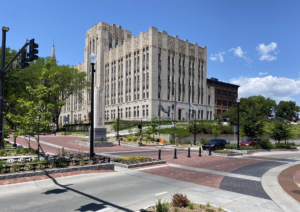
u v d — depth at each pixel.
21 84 41.22
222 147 28.00
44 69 14.28
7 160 13.24
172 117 61.62
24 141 31.97
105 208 6.81
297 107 81.38
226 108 83.75
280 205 7.25
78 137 43.88
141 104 61.47
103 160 13.35
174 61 65.12
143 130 39.53
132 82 65.50
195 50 71.56
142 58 62.78
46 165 11.52
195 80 70.31
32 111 12.27
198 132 42.81
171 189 9.18
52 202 7.29
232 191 8.97
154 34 60.62
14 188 8.71
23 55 12.46
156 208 6.47
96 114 32.09
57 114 56.06
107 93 76.19
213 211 6.46
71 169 11.45
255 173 13.00
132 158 15.76
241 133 31.73
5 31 17.67
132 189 9.08
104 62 78.00
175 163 16.25
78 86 60.25
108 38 79.19
